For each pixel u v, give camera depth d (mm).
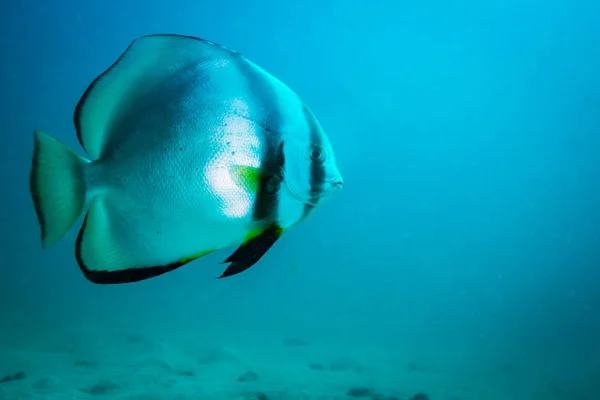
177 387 6840
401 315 24734
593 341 18484
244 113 1082
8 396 5777
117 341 11422
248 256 1033
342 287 34625
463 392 8625
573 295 32906
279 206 1082
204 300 25203
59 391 6180
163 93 1047
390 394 7473
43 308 17969
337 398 6715
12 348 9664
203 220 1019
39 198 915
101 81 1022
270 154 1090
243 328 16609
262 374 8562
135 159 1001
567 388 9695
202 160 1027
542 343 17703
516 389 9336
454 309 28297
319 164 1134
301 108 1167
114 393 6270
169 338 12609
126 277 960
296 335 15930
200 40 1091
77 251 942
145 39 1055
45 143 933
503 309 28859
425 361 12352
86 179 967
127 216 984
